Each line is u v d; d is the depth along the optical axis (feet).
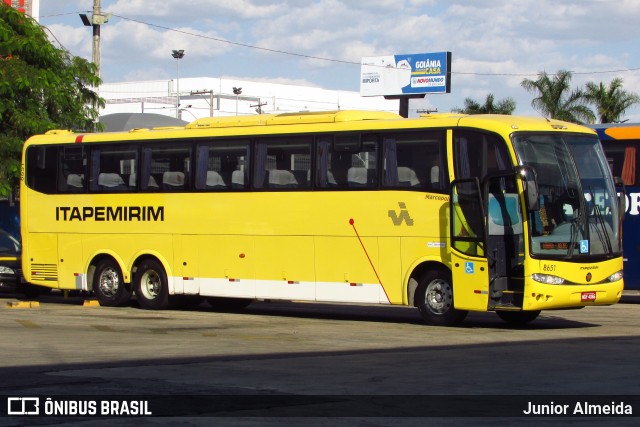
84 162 78.74
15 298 94.43
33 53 99.55
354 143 64.90
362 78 221.25
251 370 41.29
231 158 70.79
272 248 68.39
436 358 45.57
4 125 98.48
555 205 58.44
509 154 58.39
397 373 40.47
